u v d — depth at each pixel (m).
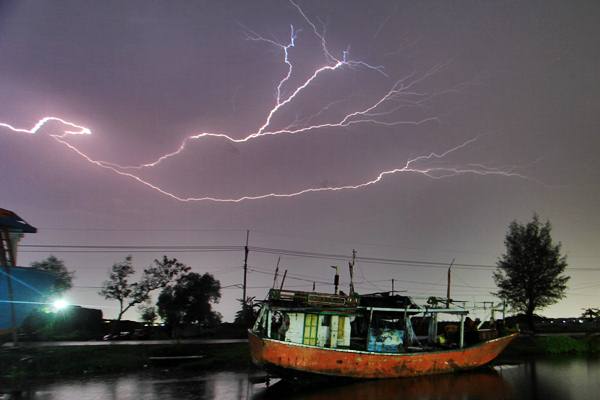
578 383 24.16
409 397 20.14
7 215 26.50
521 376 25.94
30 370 23.03
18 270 25.55
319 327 22.38
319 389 21.31
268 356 20.22
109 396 19.62
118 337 35.31
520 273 46.75
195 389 21.17
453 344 27.64
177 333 38.03
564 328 49.69
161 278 42.56
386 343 23.78
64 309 35.19
